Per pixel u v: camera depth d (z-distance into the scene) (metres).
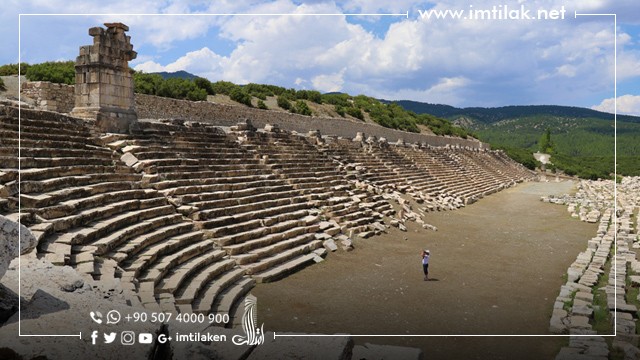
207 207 20.92
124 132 23.75
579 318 15.34
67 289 9.78
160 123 26.09
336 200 29.34
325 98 84.06
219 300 15.24
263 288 17.50
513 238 30.08
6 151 15.38
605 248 26.09
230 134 30.78
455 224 34.25
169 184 20.91
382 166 44.84
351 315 15.52
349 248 23.81
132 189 19.38
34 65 37.03
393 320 15.32
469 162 72.06
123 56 24.06
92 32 23.03
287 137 36.59
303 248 21.73
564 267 22.98
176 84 48.09
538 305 17.31
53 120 20.00
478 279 20.39
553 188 68.44
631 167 99.31
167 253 16.42
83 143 20.44
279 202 25.33
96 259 13.18
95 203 16.27
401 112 97.25
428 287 18.95
